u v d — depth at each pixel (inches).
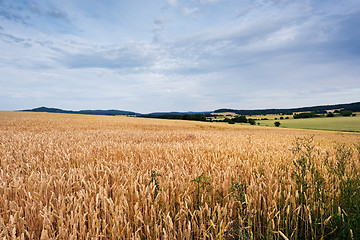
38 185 120.1
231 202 114.0
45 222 86.6
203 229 92.1
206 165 191.0
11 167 177.6
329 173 163.8
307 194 129.4
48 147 289.1
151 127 1177.4
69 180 130.5
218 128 1444.4
